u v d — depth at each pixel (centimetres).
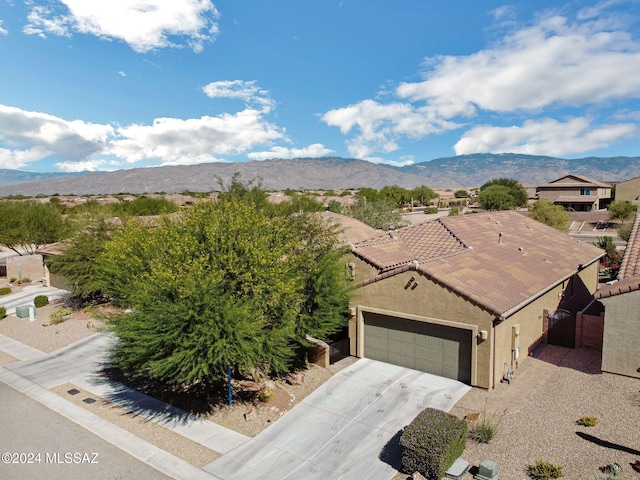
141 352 1405
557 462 1198
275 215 2331
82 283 2858
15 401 1712
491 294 1758
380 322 1984
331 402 1631
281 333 1532
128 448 1380
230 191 3247
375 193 9738
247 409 1598
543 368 1828
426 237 2561
